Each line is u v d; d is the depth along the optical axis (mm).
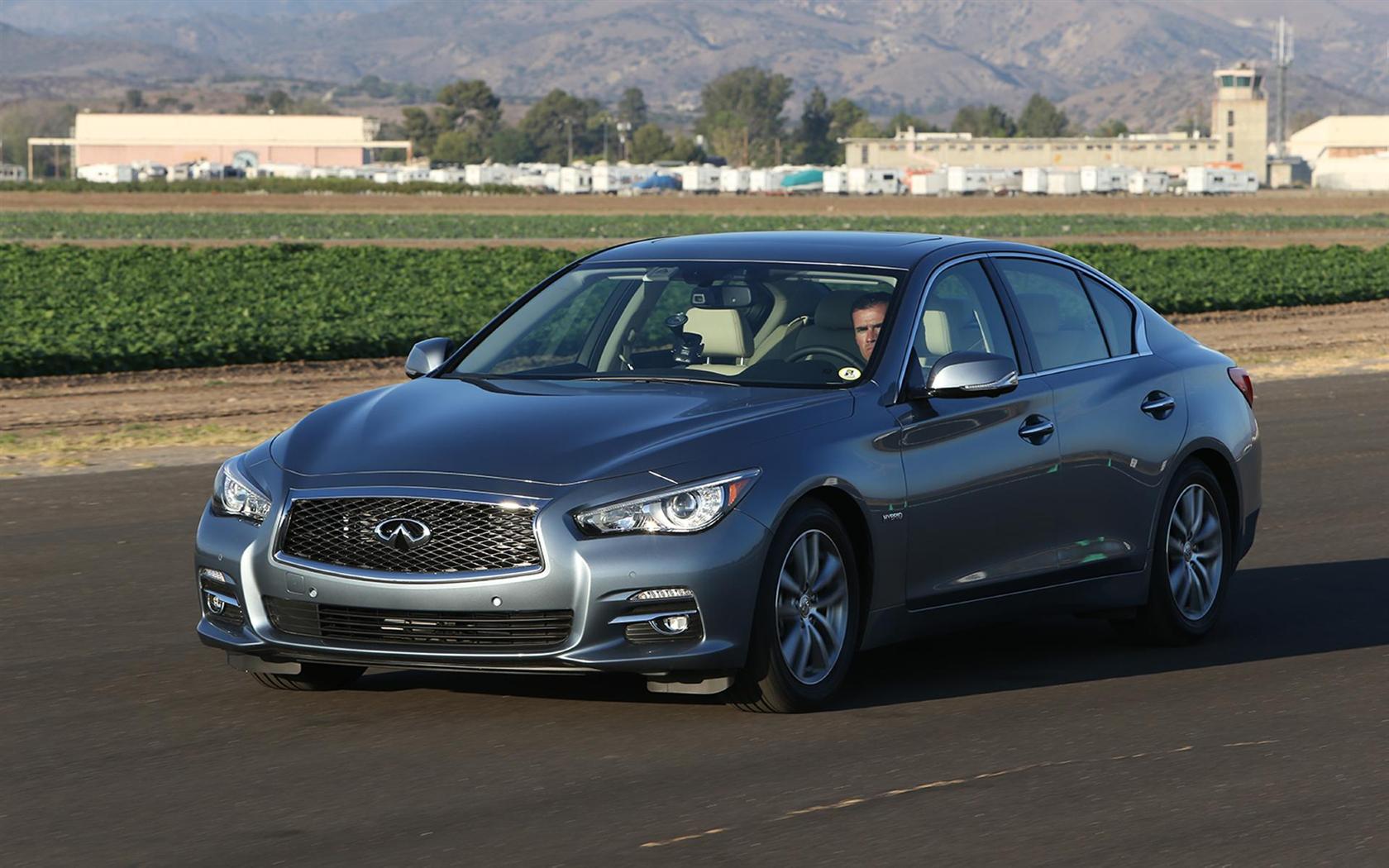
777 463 15062
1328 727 15555
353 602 14578
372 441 15391
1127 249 129125
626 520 14383
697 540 14461
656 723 15336
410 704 16047
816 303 17141
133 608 20875
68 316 70812
